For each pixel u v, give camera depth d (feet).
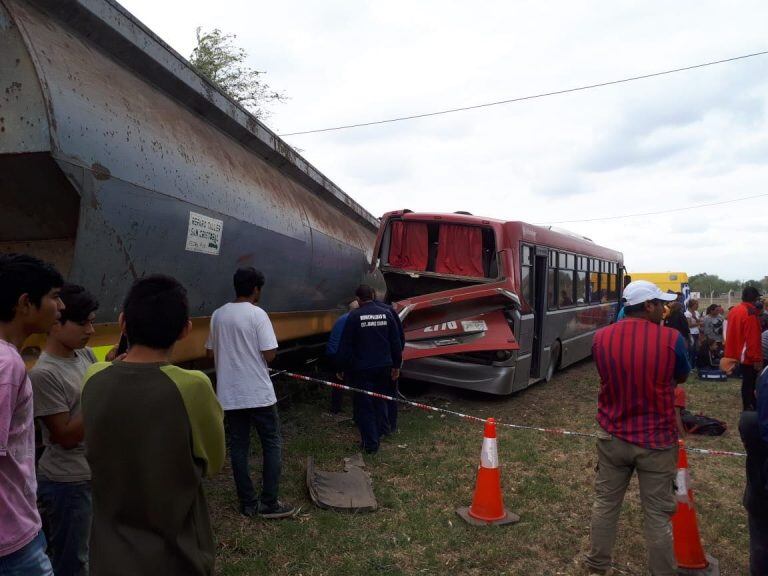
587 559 12.41
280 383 28.66
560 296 35.83
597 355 11.60
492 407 28.50
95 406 6.48
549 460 20.08
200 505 6.88
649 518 11.14
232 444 14.48
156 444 6.41
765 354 16.63
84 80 11.38
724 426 24.54
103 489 6.49
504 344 26.37
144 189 12.28
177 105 16.26
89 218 10.73
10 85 9.86
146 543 6.36
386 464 19.17
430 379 28.78
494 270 28.60
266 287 19.57
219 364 14.08
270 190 19.92
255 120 20.16
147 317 6.66
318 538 13.65
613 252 50.96
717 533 14.67
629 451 11.24
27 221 10.85
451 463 19.27
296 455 19.58
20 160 9.83
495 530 14.40
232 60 66.69
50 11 11.89
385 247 30.76
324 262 24.25
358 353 20.20
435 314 27.22
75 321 8.47
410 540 13.84
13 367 6.11
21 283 6.63
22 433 6.31
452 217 28.99
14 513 6.13
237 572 11.93
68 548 8.74
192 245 14.40
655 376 10.94
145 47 14.48
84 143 10.56
